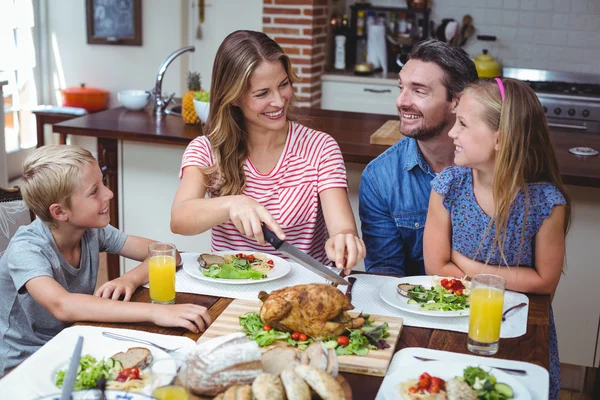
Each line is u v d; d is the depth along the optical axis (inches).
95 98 224.2
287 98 82.0
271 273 73.2
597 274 112.6
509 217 72.0
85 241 77.6
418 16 227.5
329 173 86.5
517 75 218.7
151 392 47.1
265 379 46.4
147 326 62.2
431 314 63.7
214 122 83.8
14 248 70.9
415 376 52.4
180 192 83.0
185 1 228.4
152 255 66.4
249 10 227.0
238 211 71.1
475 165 71.2
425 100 84.4
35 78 231.1
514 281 71.8
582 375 116.6
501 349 59.0
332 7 229.1
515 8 218.1
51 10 230.1
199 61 235.0
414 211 89.7
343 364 54.6
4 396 50.2
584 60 216.1
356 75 219.1
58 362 54.5
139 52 231.1
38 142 205.8
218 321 61.6
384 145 122.1
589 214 111.2
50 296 65.2
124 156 134.8
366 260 94.0
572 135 138.1
